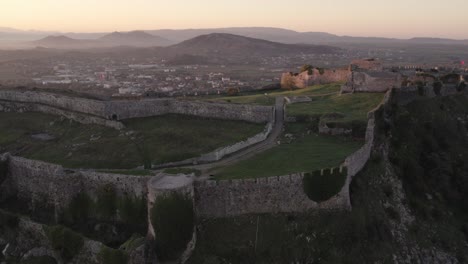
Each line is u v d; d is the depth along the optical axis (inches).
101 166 2491.4
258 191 2102.6
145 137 2829.7
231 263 1951.3
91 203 2206.0
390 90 3452.3
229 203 2102.6
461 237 2588.6
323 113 3179.1
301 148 2630.4
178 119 3213.6
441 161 3056.1
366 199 2335.1
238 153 2603.3
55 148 2810.0
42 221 2237.9
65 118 3307.1
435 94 3759.8
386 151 2856.8
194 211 2032.5
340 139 2810.0
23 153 2785.4
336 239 2079.2
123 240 2081.7
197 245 2021.4
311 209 2155.5
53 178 2251.5
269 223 2074.3
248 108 3095.5
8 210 2354.8
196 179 2100.1
